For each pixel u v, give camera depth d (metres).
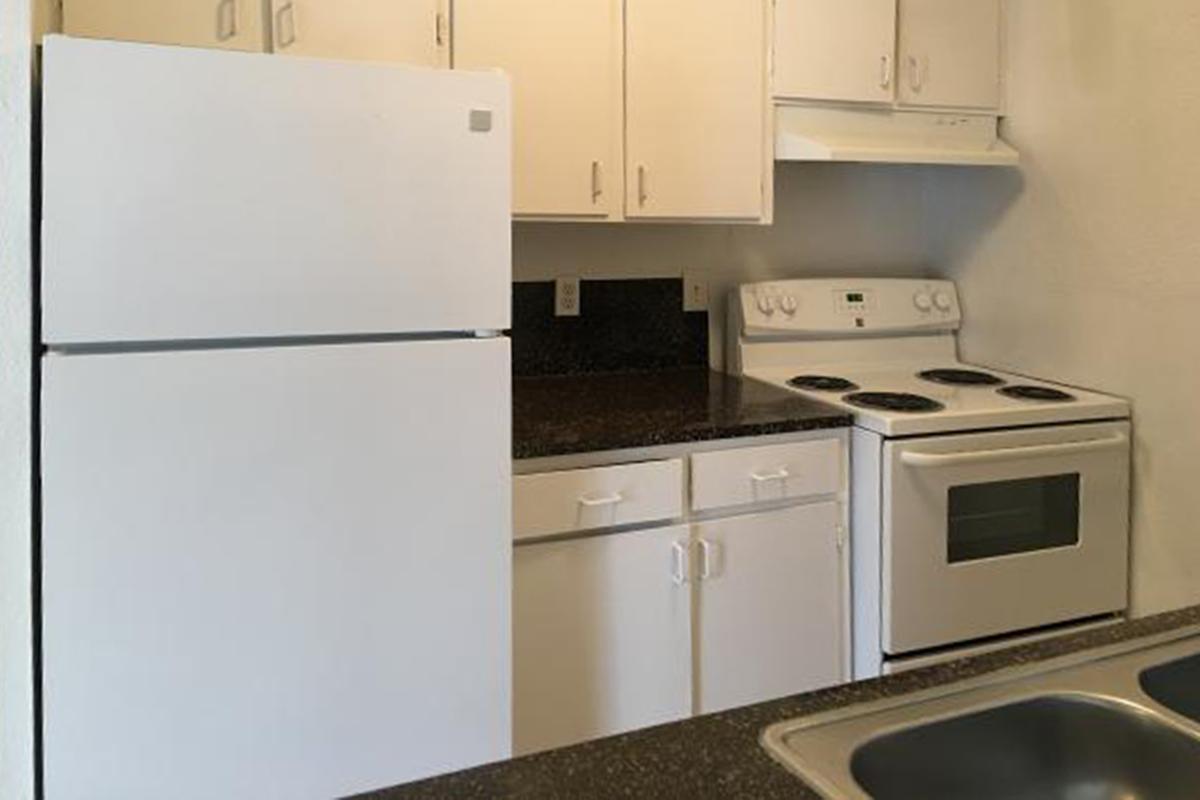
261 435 1.49
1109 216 2.43
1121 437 2.38
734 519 2.16
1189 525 2.27
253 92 1.44
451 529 1.63
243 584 1.50
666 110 2.40
